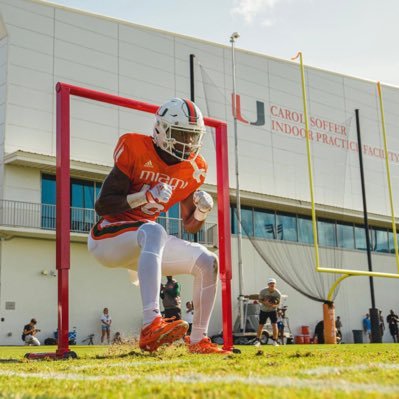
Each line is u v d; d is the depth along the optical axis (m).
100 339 17.94
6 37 17.72
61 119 4.20
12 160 16.69
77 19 18.92
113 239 3.96
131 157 3.91
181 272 4.08
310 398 1.54
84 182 18.50
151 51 20.23
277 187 21.30
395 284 25.25
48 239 17.64
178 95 20.58
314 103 22.61
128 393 1.73
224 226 4.72
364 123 24.02
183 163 4.12
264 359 3.22
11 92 17.45
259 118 21.52
